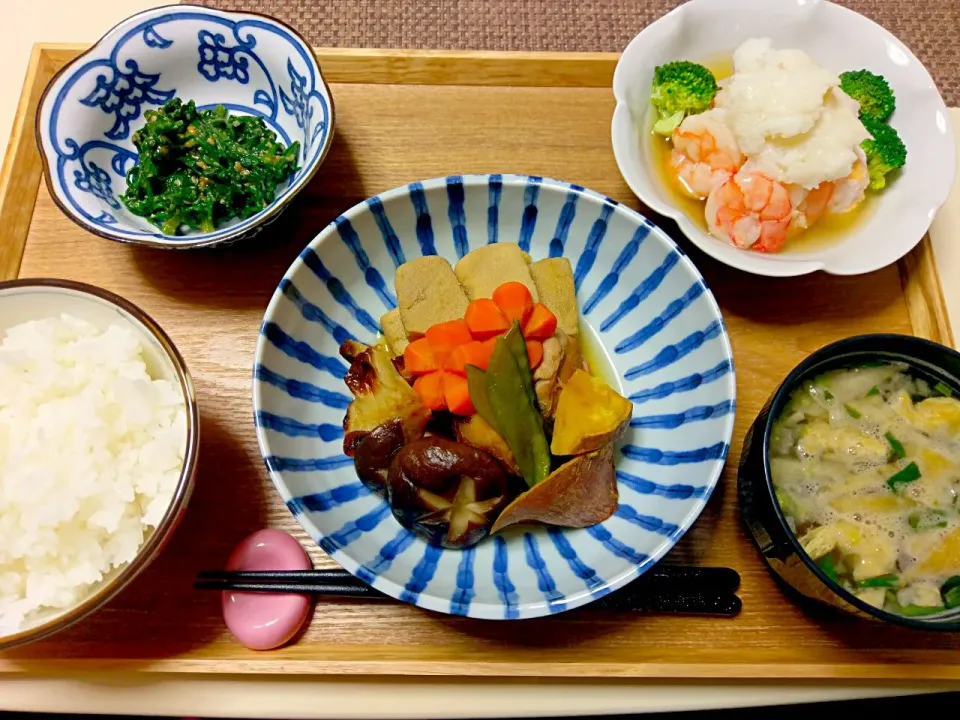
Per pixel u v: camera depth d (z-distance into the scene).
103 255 0.32
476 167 0.34
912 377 0.27
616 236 0.31
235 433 0.29
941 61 0.40
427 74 0.35
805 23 0.34
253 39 0.34
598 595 0.23
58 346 0.27
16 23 0.37
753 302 0.32
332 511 0.27
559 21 0.39
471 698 0.26
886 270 0.32
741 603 0.27
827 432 0.27
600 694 0.26
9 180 0.32
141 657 0.25
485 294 0.30
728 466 0.29
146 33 0.33
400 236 0.31
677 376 0.30
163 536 0.23
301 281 0.29
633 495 0.28
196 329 0.31
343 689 0.26
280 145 0.34
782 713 0.35
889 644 0.26
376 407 0.27
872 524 0.26
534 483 0.27
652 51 0.34
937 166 0.32
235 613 0.26
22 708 0.25
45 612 0.24
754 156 0.32
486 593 0.25
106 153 0.33
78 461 0.25
